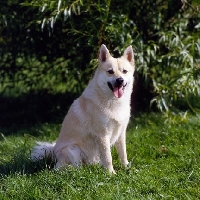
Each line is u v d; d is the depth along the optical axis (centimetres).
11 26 1062
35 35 1094
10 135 980
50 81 1147
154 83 1006
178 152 773
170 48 1002
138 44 980
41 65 1133
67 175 637
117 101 685
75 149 694
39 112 1134
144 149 795
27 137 955
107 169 670
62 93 1159
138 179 633
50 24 1018
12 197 596
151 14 1031
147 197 575
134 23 1027
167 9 1049
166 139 852
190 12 1041
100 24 989
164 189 610
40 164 704
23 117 1120
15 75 1130
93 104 685
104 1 991
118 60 699
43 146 748
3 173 680
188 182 631
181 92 1002
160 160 746
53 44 1109
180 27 1023
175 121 962
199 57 993
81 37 1030
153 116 1027
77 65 1116
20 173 663
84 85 1135
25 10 1065
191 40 992
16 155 738
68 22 1041
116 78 673
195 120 963
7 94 1139
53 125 1039
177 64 995
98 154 703
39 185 620
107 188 605
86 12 1027
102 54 702
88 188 602
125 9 1027
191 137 855
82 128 696
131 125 982
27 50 1108
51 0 962
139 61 976
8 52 1100
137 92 1106
